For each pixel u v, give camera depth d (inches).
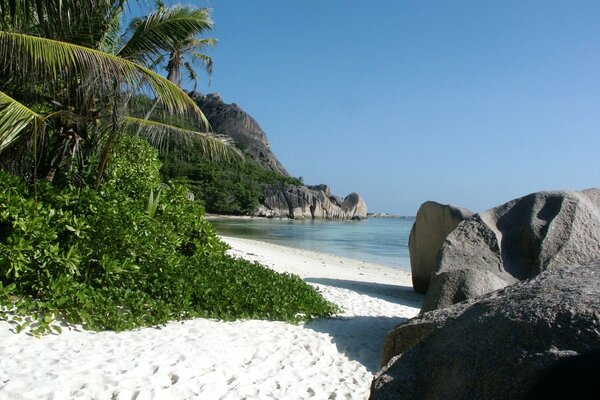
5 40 301.3
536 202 318.0
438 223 482.3
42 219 261.6
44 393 165.5
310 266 713.6
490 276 282.0
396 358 99.2
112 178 428.5
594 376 70.4
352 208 3976.4
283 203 3243.1
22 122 294.2
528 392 73.8
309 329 292.4
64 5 317.1
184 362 206.5
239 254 703.7
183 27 406.3
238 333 259.1
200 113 375.9
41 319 223.9
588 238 297.9
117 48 438.9
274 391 195.6
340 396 197.9
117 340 225.3
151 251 306.2
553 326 78.0
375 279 647.1
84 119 375.9
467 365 83.1
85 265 280.1
